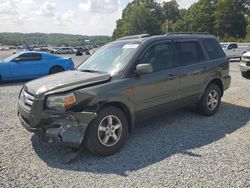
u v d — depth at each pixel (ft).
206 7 295.07
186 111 23.25
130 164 14.06
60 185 12.10
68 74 16.78
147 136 17.88
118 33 365.61
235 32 279.90
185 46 20.22
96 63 18.26
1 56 131.75
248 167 13.50
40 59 44.62
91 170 13.48
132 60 16.71
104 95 14.83
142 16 318.65
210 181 12.25
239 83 37.47
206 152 15.29
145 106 17.06
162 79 17.80
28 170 13.48
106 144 14.99
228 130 18.85
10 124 20.53
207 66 21.15
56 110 14.02
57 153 15.40
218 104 22.63
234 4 282.77
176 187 11.81
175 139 17.33
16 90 35.65
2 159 14.64
